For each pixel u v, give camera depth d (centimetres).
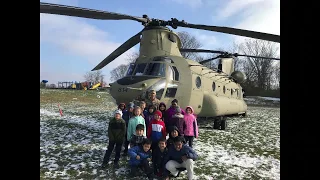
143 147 481
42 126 1044
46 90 3184
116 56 876
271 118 1661
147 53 805
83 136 843
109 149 534
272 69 4753
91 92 3394
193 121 627
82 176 484
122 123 532
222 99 1037
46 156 602
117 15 636
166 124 619
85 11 559
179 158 464
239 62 5025
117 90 719
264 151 714
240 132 1023
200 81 888
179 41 892
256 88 4641
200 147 724
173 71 771
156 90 706
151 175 475
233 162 601
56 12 534
